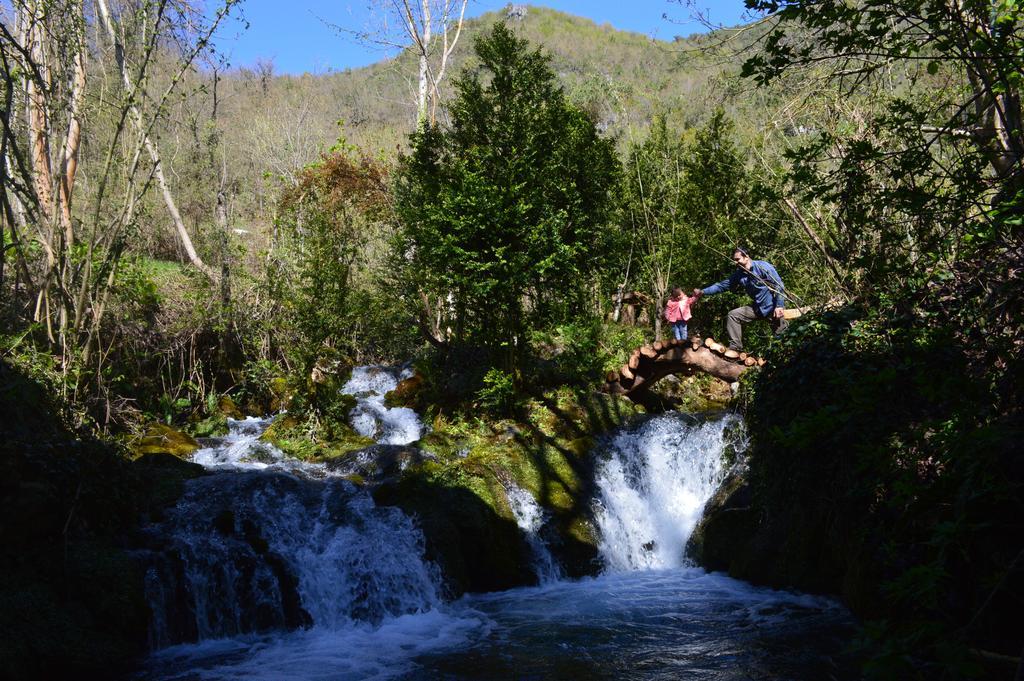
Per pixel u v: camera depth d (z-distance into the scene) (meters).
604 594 8.70
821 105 9.43
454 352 13.14
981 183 4.22
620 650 6.85
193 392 12.96
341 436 11.63
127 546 7.45
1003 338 4.69
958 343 5.05
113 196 13.96
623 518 10.36
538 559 9.35
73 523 7.18
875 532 6.45
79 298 9.80
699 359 11.62
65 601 6.68
